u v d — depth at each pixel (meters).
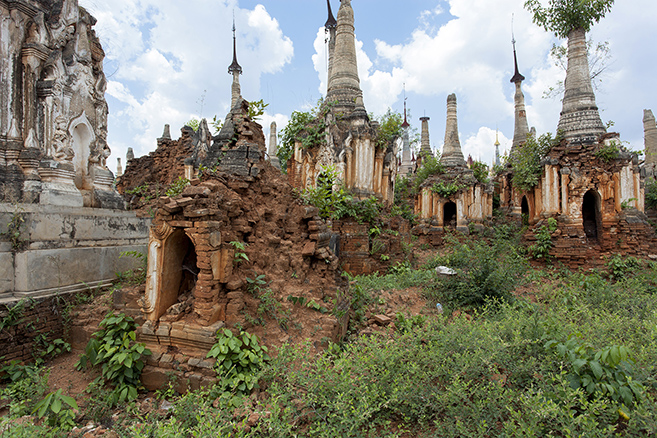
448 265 14.85
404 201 32.00
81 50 11.16
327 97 22.80
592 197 19.52
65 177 10.10
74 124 10.83
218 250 6.66
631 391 4.92
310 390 5.00
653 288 12.86
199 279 6.52
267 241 8.32
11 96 9.56
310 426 4.76
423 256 22.48
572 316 8.55
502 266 12.12
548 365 5.46
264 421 4.59
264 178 9.11
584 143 18.14
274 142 25.66
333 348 7.13
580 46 19.03
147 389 6.38
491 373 5.66
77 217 9.39
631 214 17.64
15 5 9.59
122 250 10.60
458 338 6.43
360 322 9.93
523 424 4.27
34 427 4.75
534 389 5.27
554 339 6.23
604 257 16.95
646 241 17.89
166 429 4.34
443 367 5.55
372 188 19.11
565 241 17.22
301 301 7.95
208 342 6.23
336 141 19.67
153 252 6.80
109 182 12.07
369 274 16.47
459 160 27.22
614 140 17.86
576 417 4.57
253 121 9.52
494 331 6.91
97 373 6.95
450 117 27.86
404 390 5.12
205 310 6.40
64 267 8.82
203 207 6.56
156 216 6.82
